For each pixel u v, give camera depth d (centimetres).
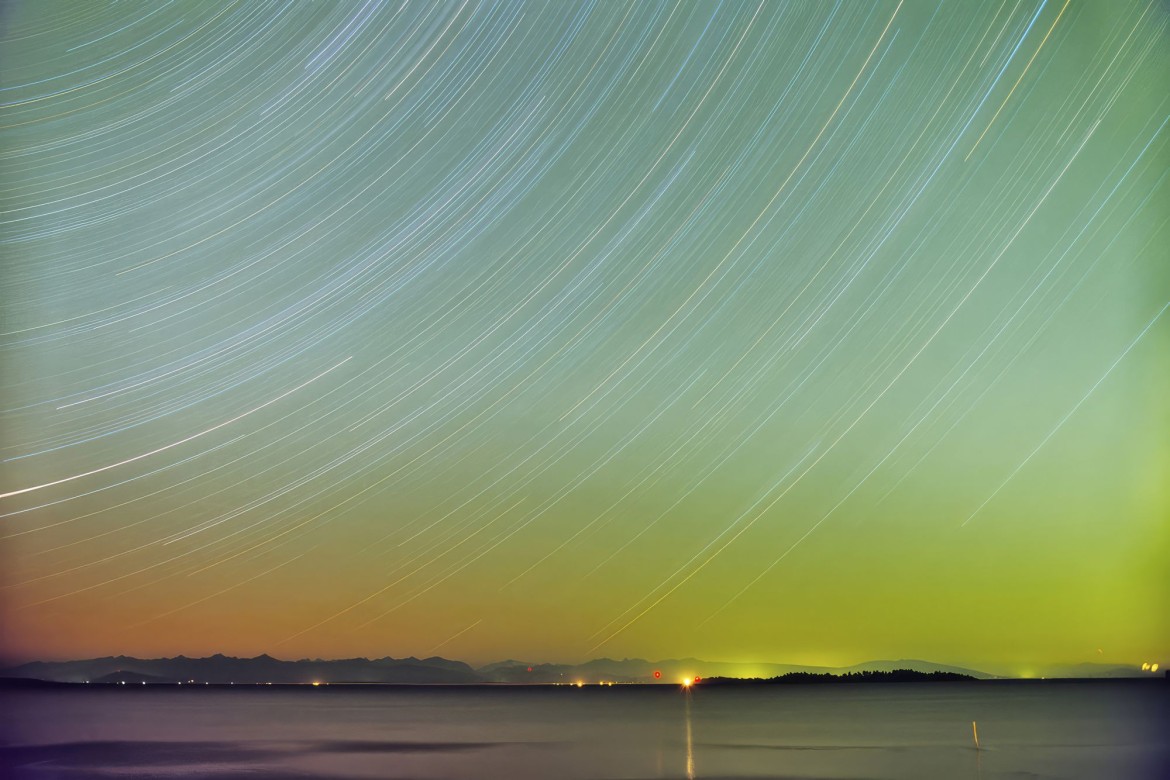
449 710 3397
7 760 1044
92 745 1315
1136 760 892
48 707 2558
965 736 1572
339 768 1092
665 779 967
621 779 965
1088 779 816
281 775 1003
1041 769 928
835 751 1309
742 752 1327
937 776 923
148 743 1438
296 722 2366
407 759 1236
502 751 1387
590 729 2066
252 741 1568
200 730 1909
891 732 1764
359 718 2647
